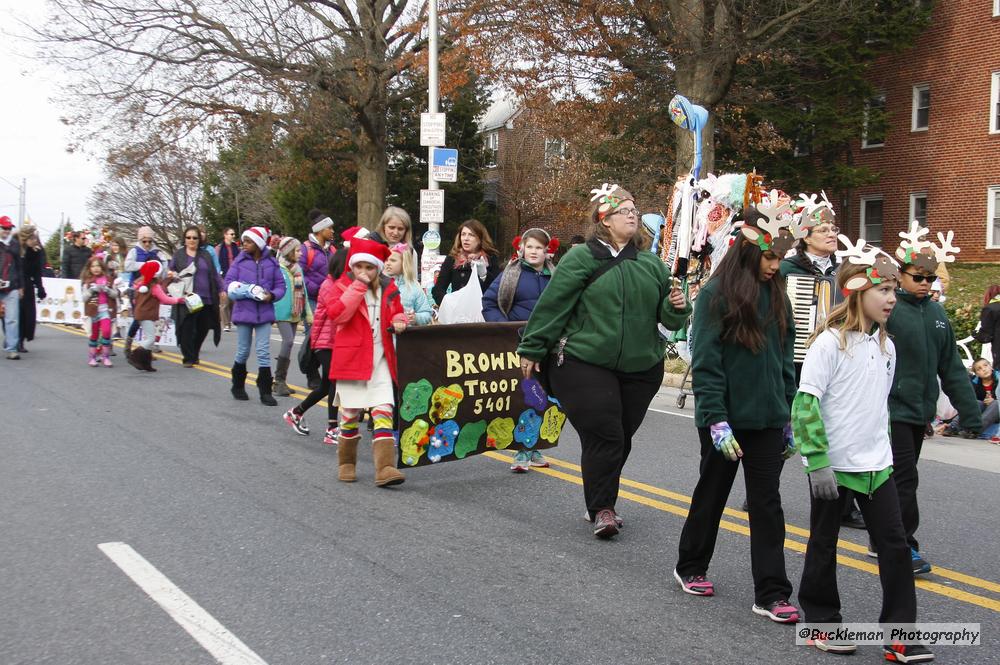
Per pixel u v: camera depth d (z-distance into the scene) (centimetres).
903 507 534
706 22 2039
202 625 425
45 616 432
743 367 453
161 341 1530
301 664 388
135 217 4603
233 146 2728
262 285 1045
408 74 2712
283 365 1112
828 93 2539
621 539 580
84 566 500
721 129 2572
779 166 2547
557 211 3691
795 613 447
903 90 2703
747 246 455
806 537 603
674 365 1425
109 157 2480
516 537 578
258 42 2455
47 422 896
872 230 2828
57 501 625
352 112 2762
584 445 585
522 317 767
